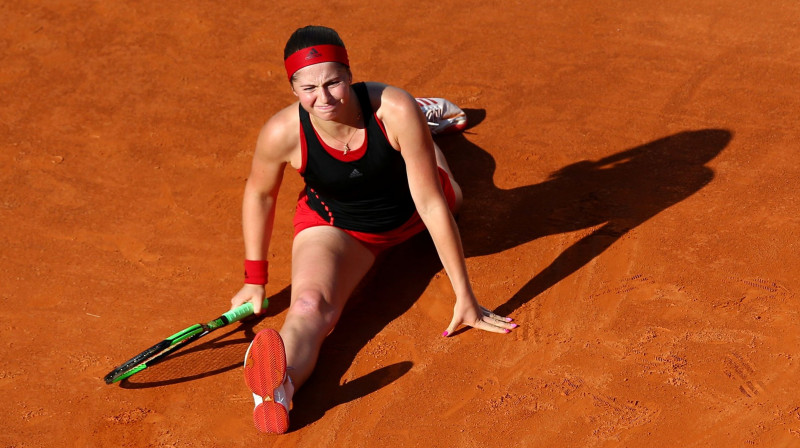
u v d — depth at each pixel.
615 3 32.12
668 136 24.16
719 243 19.80
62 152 25.66
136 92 28.73
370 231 18.41
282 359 14.66
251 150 25.45
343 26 32.12
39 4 34.50
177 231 22.11
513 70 28.36
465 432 15.52
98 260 21.11
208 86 28.95
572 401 15.96
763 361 16.41
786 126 24.12
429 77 28.42
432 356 17.39
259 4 34.19
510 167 23.55
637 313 17.95
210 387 17.00
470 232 21.08
